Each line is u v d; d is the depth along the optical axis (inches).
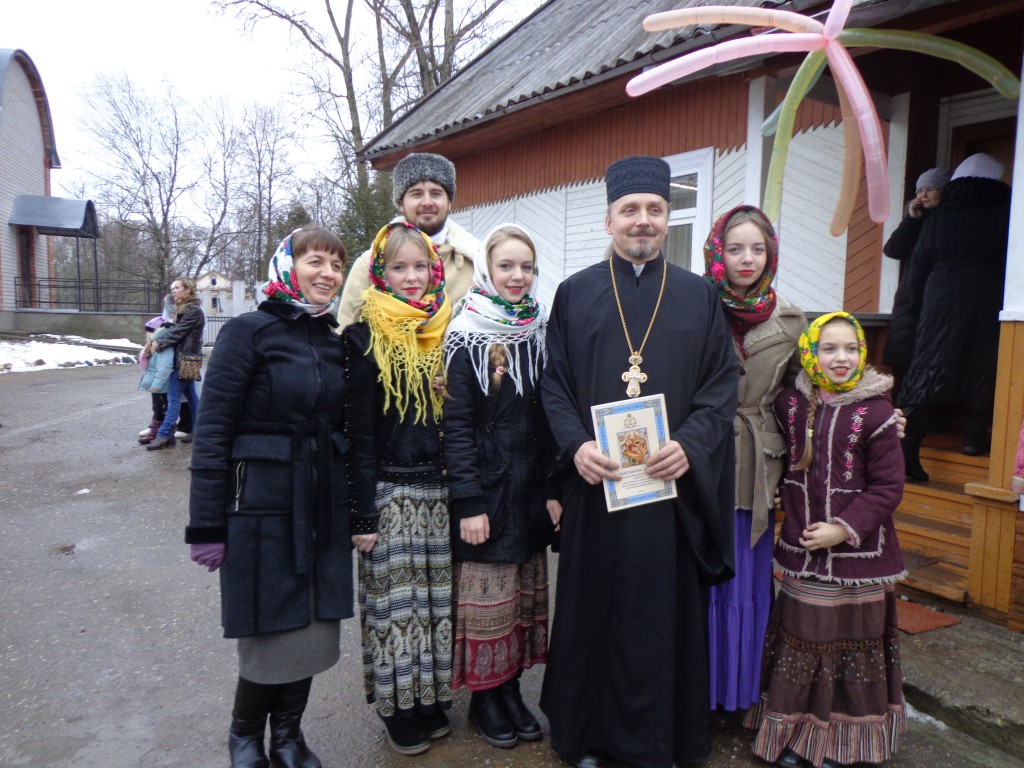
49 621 135.9
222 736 101.1
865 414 90.2
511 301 97.0
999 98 186.2
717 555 92.4
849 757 91.0
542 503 99.0
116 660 121.9
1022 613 118.3
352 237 442.6
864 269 202.8
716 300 95.0
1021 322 119.0
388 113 735.7
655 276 94.3
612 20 295.0
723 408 90.0
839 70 120.4
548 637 104.5
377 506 94.5
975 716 98.3
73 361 610.5
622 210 92.7
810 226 214.4
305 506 86.5
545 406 94.7
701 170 237.6
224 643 128.3
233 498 84.8
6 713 105.7
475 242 125.9
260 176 1449.3
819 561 90.7
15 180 862.5
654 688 88.6
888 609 92.2
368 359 93.2
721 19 117.4
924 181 162.2
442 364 97.0
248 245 1515.7
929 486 152.3
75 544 177.6
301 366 87.4
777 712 92.5
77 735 100.7
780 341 98.0
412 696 94.8
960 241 146.4
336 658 92.1
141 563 165.8
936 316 148.2
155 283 1110.4
